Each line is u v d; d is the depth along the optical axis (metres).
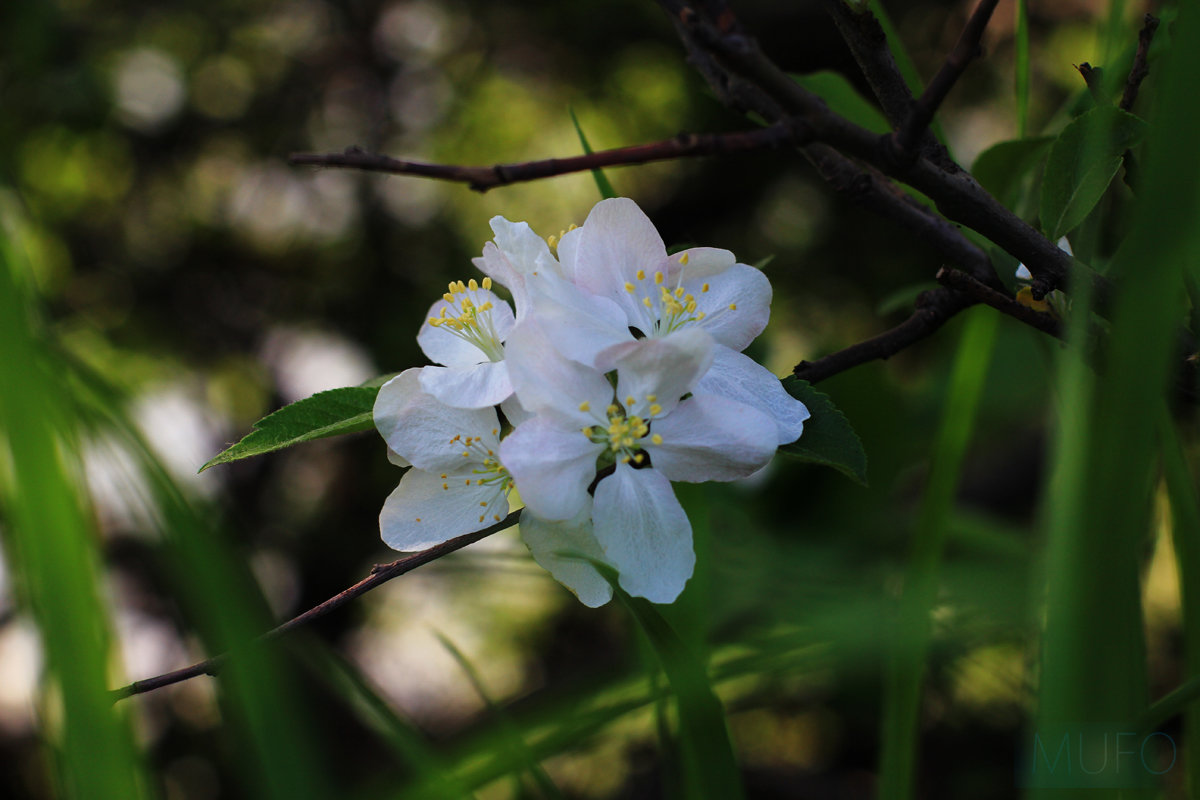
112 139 1.17
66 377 0.32
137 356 1.19
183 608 0.31
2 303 0.30
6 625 0.90
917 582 0.37
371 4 1.23
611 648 0.85
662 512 0.36
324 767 0.31
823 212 1.11
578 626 0.98
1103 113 0.35
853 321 1.08
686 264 0.37
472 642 1.03
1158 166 0.28
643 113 1.24
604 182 0.40
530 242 0.36
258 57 1.22
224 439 1.16
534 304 0.36
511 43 1.23
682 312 0.37
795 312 1.08
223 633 0.30
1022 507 0.79
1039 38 1.02
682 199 1.16
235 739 0.31
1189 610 0.35
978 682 0.54
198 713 0.98
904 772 0.35
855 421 0.55
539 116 1.28
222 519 0.32
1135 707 0.33
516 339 0.35
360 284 1.20
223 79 1.22
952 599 0.38
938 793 0.65
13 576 0.32
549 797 0.34
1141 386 0.28
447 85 1.25
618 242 0.37
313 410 0.36
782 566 0.47
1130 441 0.28
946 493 0.39
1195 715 0.35
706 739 0.33
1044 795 0.29
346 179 1.22
